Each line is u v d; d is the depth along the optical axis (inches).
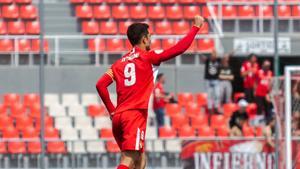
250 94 1908.2
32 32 2142.0
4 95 1966.0
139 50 835.4
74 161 1674.5
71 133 1886.1
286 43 2022.6
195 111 1955.0
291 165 1477.6
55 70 1988.2
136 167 837.8
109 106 840.3
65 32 2156.7
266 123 1753.2
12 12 2159.2
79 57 2070.6
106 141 1689.2
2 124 1897.1
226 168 1649.9
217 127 1897.1
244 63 1919.3
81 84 1995.6
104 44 2085.4
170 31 2172.7
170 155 1683.1
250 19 2171.5
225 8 2171.5
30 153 1777.8
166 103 1940.2
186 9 2196.1
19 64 2033.7
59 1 2226.9
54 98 1967.3
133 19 2191.2
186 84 2011.6
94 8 2185.0
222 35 2053.4
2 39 2042.3
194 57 2057.1
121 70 832.9
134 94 826.2
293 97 1503.4
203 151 1653.5
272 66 2062.0
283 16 2178.9
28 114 1936.5
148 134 1855.3
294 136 1493.6
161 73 2000.5
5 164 1775.3
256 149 1644.9
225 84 1930.4
